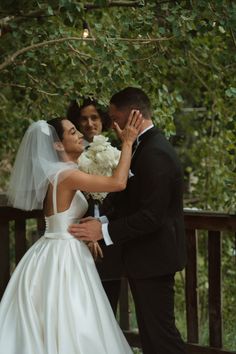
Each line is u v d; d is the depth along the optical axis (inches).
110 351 169.8
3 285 219.5
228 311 295.0
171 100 243.0
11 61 213.9
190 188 350.6
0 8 202.4
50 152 177.9
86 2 229.8
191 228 220.2
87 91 221.9
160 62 233.5
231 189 244.1
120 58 208.1
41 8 203.8
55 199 175.9
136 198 171.2
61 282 170.1
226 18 186.9
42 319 168.2
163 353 173.0
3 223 219.6
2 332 167.0
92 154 177.0
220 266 215.2
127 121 173.9
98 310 171.6
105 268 199.3
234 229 209.0
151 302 172.9
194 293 222.7
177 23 191.2
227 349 234.1
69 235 176.7
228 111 277.0
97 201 189.0
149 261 171.0
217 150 299.9
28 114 266.4
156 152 165.8
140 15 201.2
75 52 224.5
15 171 182.5
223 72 247.9
